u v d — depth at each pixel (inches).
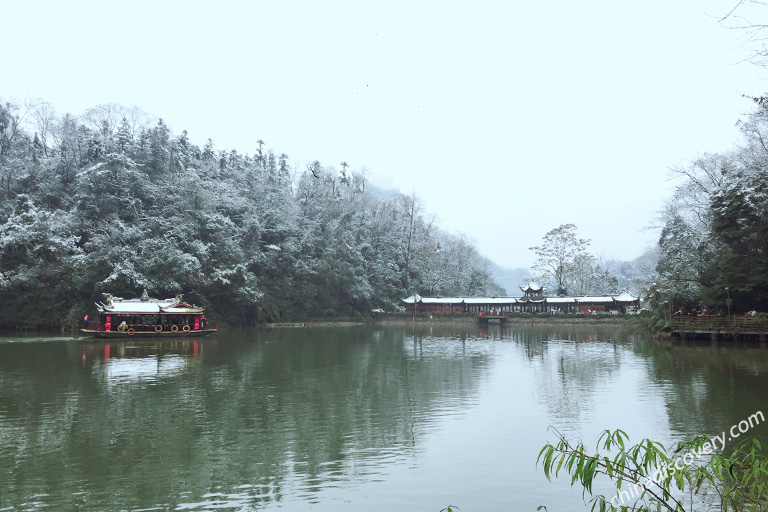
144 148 3070.9
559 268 4475.9
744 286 1706.4
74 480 540.7
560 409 834.8
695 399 887.7
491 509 465.1
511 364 1389.0
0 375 1174.3
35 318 2315.5
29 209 2449.6
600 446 633.6
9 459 602.9
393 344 2022.6
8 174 2640.3
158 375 1186.6
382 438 682.2
